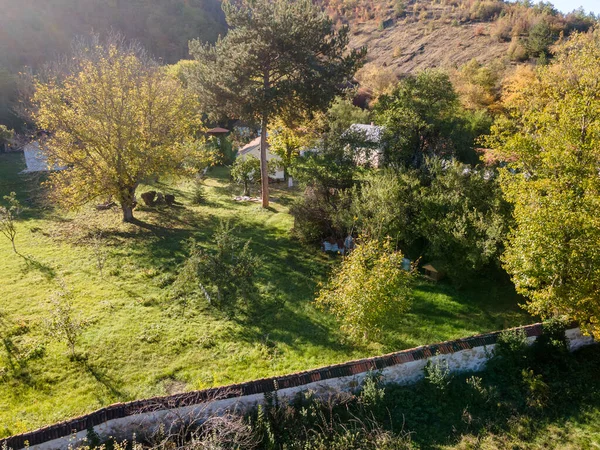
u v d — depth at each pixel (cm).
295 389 1143
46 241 2442
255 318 1669
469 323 1652
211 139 4762
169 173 2847
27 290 1833
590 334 1340
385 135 2755
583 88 1792
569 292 1255
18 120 5425
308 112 2828
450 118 2877
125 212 2789
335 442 986
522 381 1237
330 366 1197
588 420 1105
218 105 2816
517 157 1967
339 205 2309
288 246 2416
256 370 1344
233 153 4812
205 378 1297
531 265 1294
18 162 4628
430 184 2314
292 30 2555
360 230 2125
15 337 1471
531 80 4347
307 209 2427
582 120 1586
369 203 2120
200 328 1573
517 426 1073
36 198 3312
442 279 2005
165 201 3234
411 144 2753
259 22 2652
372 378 1192
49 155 2828
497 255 1775
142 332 1530
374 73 7075
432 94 2814
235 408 1079
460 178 2092
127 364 1354
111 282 1934
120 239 2478
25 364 1328
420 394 1205
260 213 3016
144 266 2120
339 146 2688
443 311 1739
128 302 1748
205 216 2958
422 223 2011
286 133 3781
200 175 4009
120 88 2578
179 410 1042
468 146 2953
